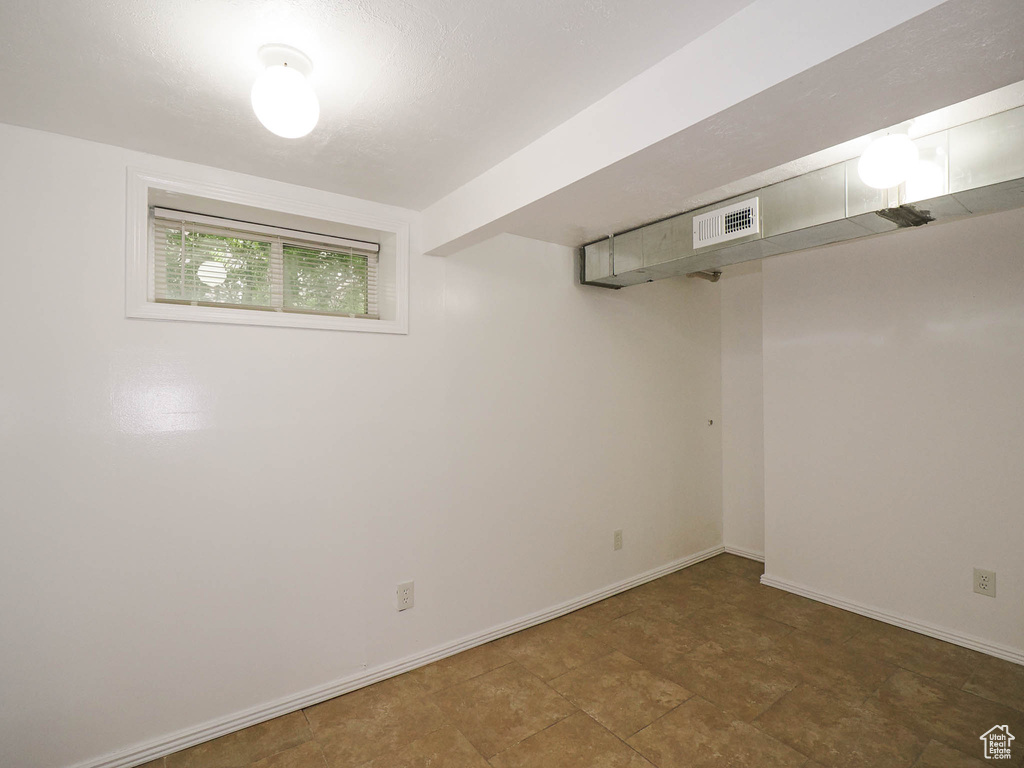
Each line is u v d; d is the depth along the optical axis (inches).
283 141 71.4
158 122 66.1
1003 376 99.7
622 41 51.9
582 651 102.9
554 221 102.6
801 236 84.0
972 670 94.3
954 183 66.7
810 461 127.0
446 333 103.2
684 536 150.5
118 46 50.4
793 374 130.0
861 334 118.6
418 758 73.4
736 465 160.4
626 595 130.8
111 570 72.1
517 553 113.0
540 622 115.6
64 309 69.4
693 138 55.6
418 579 98.7
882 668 95.3
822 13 42.8
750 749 74.5
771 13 46.1
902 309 112.7
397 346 97.0
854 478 119.6
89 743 70.5
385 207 96.3
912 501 110.8
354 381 92.2
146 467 74.6
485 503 108.1
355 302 99.7
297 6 45.0
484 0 44.7
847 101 48.7
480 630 106.8
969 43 40.0
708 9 47.7
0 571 65.7
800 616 117.6
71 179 69.9
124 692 72.7
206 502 78.8
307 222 91.1
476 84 58.6
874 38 39.9
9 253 66.3
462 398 105.1
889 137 61.4
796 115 51.3
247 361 82.4
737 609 121.8
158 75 55.6
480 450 107.6
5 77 55.7
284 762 72.9
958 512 104.7
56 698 68.7
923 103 49.3
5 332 66.1
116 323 72.7
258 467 83.0
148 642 74.4
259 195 83.5
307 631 86.8
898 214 74.4
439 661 99.7
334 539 89.7
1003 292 99.9
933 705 84.1
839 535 122.2
